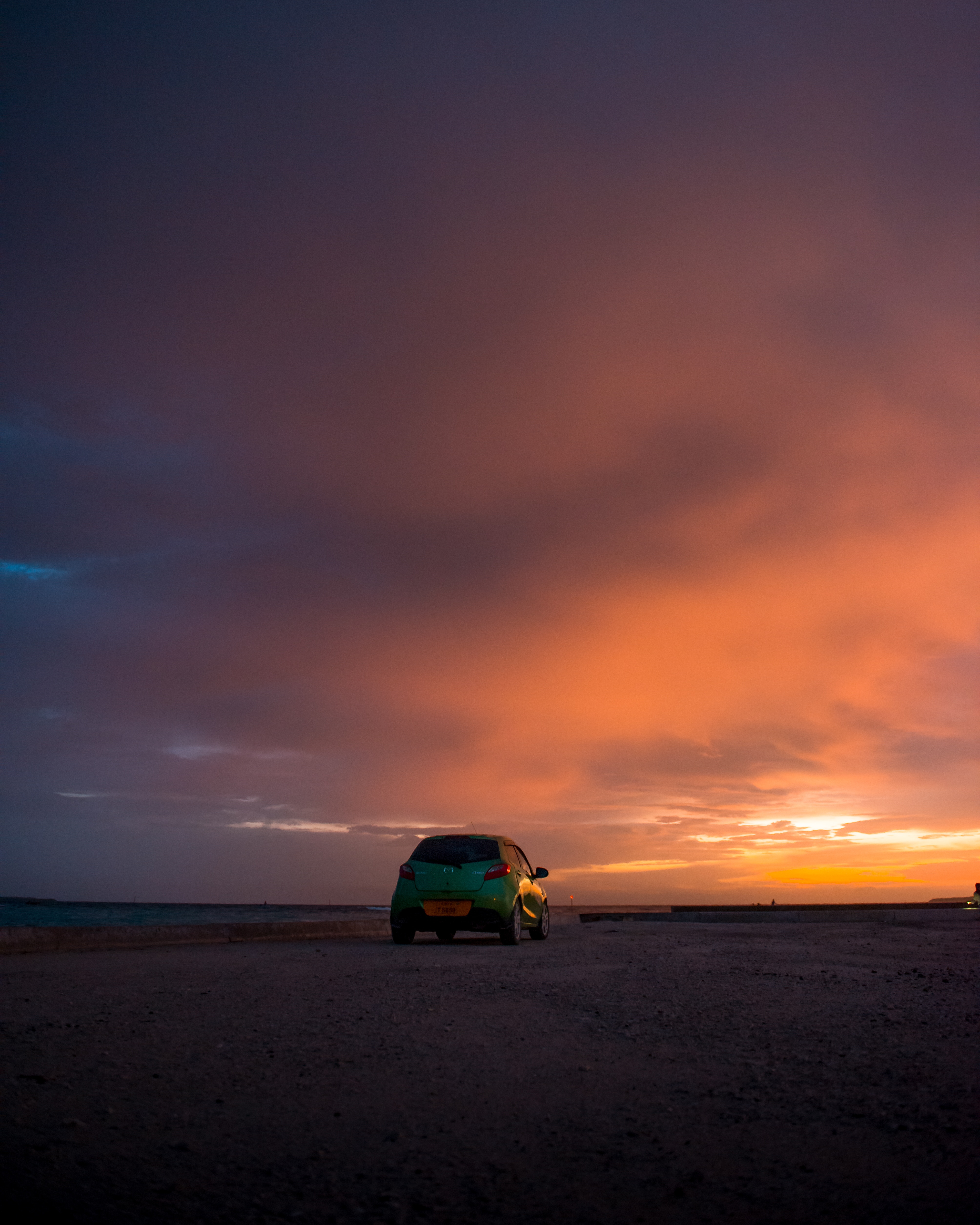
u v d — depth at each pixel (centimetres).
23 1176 304
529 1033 538
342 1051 489
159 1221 277
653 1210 283
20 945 1109
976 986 750
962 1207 273
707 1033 533
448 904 1277
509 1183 306
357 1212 284
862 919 2175
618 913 2488
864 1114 363
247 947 1295
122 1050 491
